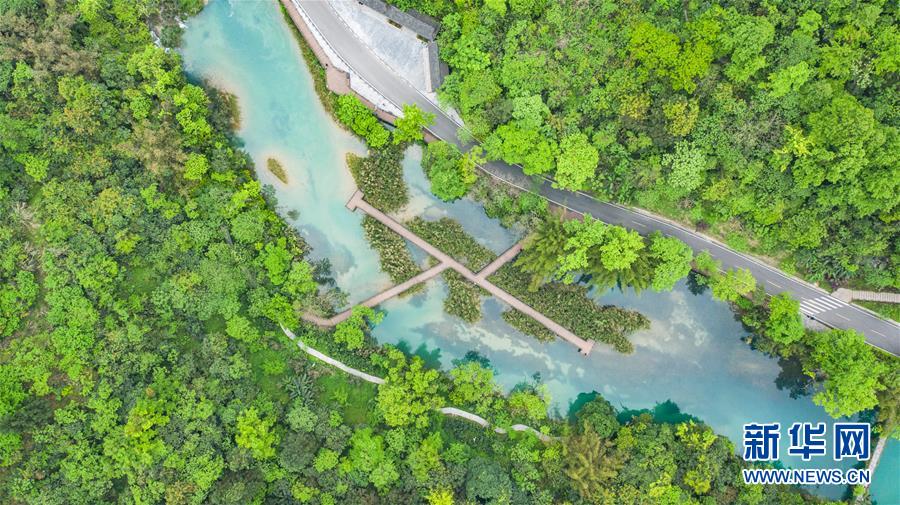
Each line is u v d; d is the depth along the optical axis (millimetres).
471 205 64188
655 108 57500
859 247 58156
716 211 61281
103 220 59531
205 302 60719
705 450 61219
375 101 63781
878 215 57812
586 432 59906
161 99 59938
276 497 59906
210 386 59250
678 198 62250
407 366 62719
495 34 60094
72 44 59000
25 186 59906
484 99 58875
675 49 54812
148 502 56688
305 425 59812
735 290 60000
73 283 59062
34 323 59406
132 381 59125
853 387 57438
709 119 57312
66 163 59469
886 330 62281
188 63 64125
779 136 56844
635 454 60688
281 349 62844
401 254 64125
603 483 59438
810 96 55406
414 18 60781
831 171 55156
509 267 64062
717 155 58312
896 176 53531
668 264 59406
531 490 60250
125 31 61625
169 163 59375
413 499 58625
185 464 57312
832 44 55531
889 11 55719
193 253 61312
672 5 58281
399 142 63531
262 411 60156
